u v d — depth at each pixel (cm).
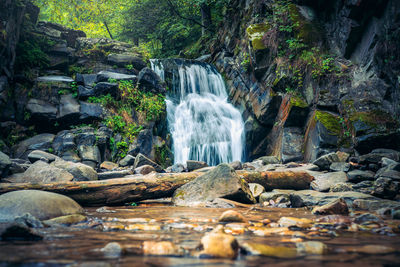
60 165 645
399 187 524
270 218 368
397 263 162
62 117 965
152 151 995
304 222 308
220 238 192
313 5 1145
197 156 1172
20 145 896
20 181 563
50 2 1616
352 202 488
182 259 170
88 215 384
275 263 162
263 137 1131
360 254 183
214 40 1667
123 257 175
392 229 271
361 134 769
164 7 2111
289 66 1052
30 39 1191
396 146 748
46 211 344
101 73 1115
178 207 485
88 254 181
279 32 1118
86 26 2441
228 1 1585
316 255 179
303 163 884
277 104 1073
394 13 767
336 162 707
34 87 1012
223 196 518
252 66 1192
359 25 903
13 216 327
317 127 863
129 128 1019
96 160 877
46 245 207
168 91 1318
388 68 783
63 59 1225
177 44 2219
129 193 516
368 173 627
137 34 2342
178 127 1210
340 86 916
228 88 1430
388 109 789
